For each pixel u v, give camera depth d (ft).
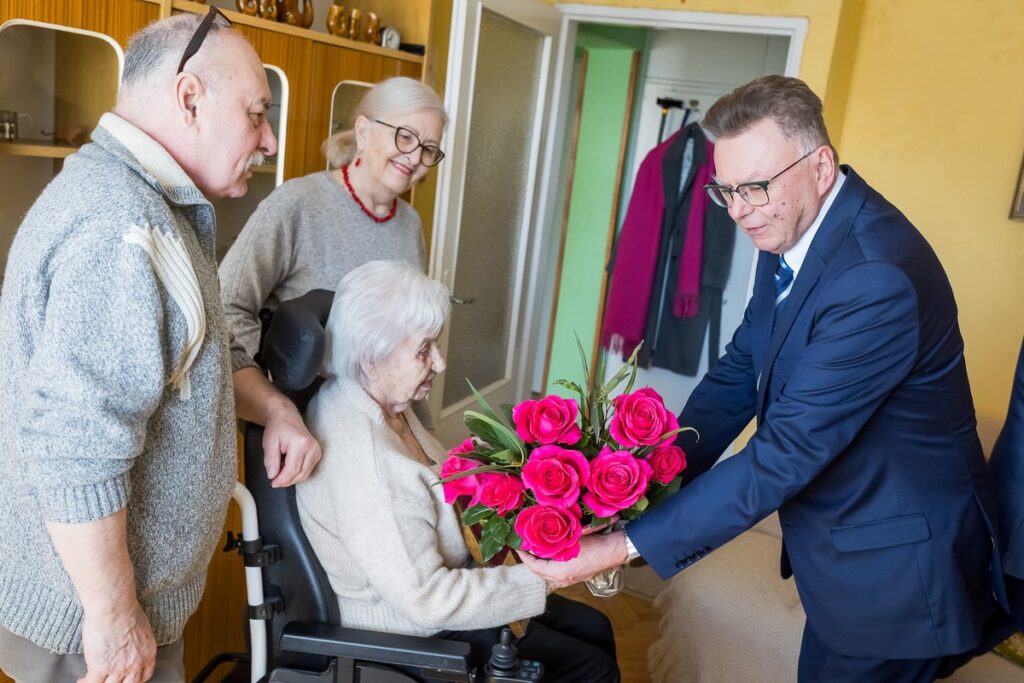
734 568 8.01
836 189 5.04
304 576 5.08
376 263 5.35
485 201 10.75
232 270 6.42
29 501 3.91
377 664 4.99
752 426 11.49
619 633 9.76
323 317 5.48
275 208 6.51
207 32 4.02
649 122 15.92
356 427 5.16
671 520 4.89
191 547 4.34
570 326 17.31
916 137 11.03
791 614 7.49
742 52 14.99
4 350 3.87
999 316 10.83
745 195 4.81
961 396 5.19
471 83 9.48
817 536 5.29
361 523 4.95
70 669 4.25
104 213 3.64
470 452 4.69
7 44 5.12
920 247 4.92
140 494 4.05
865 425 5.06
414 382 5.39
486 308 11.37
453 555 5.41
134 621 3.93
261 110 4.24
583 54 15.92
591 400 4.77
